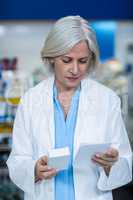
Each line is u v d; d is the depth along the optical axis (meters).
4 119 2.94
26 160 1.77
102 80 3.45
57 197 1.77
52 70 1.84
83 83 1.88
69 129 1.79
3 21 4.13
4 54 4.21
